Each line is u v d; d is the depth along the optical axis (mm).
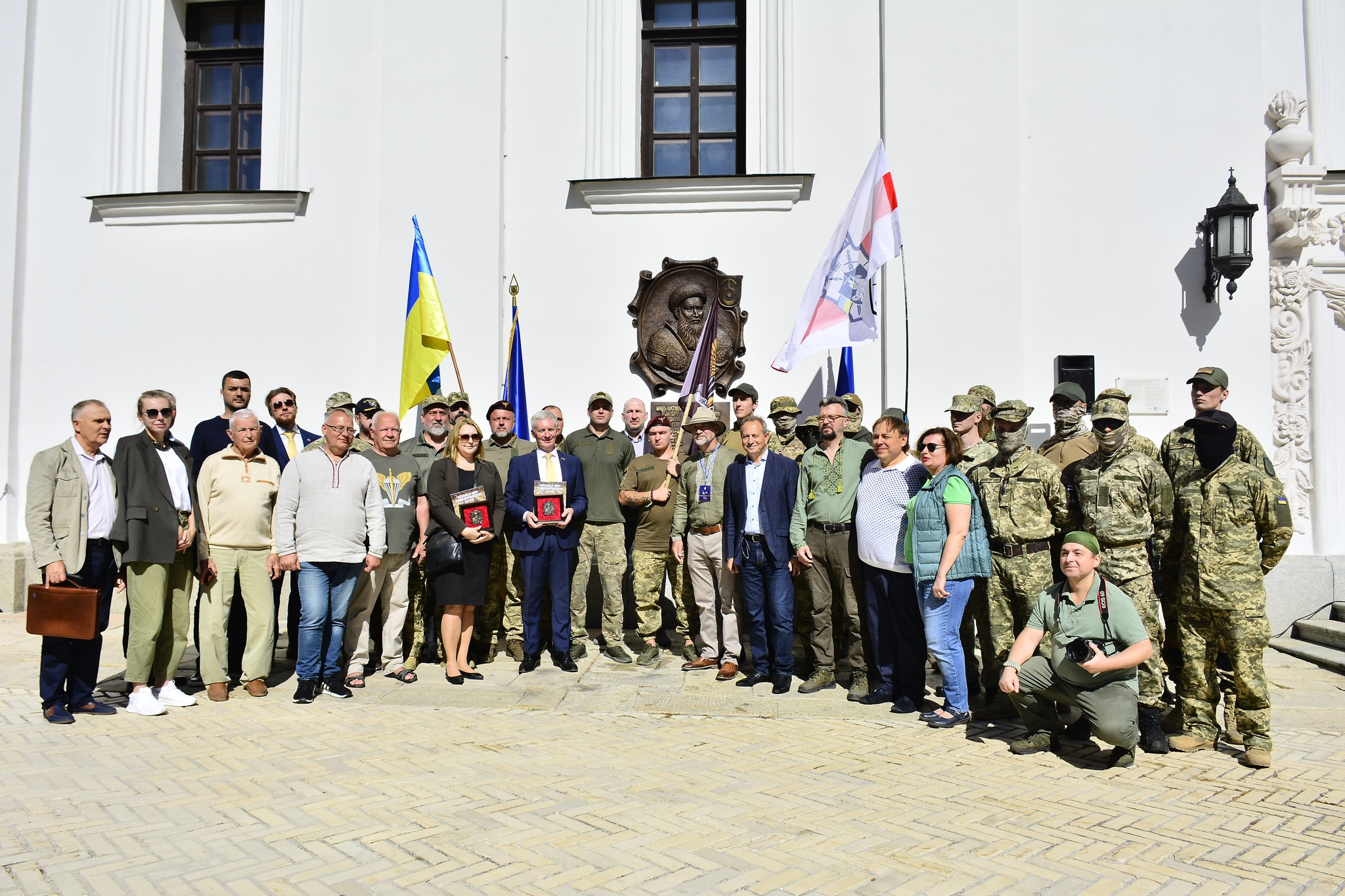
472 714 5078
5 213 8445
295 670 6320
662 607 7793
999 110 7609
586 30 8148
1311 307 7594
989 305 7520
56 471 4910
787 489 5699
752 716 5055
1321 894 2883
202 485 5480
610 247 8039
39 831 3281
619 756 4250
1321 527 7508
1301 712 5176
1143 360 7551
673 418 7746
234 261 8328
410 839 3209
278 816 3434
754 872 2955
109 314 8453
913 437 7508
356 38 8289
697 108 8328
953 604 4957
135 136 8523
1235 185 7336
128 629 5160
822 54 7926
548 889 2820
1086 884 2922
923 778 3992
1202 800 3760
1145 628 4465
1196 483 4598
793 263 7875
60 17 8672
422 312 7348
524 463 6160
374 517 5676
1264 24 7793
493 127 8031
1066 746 4551
